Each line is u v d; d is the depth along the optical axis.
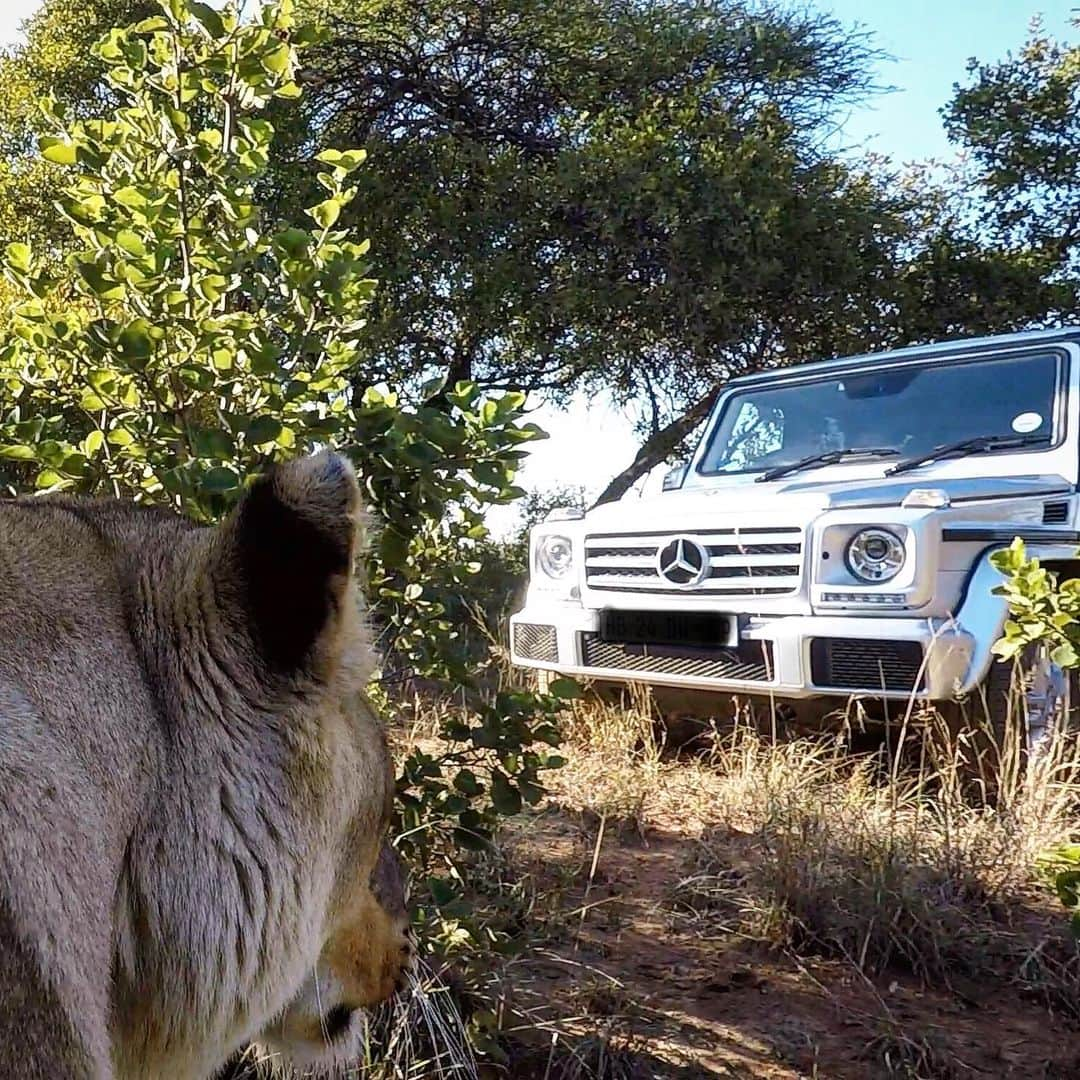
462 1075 2.80
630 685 5.89
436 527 3.16
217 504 2.65
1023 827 4.28
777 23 14.07
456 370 13.70
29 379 3.05
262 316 3.03
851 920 3.71
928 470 5.86
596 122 12.96
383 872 1.96
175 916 1.35
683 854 4.52
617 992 3.30
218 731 1.41
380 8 13.09
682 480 7.04
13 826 1.15
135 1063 1.39
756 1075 3.00
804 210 12.66
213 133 3.08
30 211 12.30
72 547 1.43
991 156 15.00
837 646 4.95
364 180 12.30
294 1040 1.92
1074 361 5.87
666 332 12.90
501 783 3.08
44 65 13.42
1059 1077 3.06
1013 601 3.36
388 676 3.33
